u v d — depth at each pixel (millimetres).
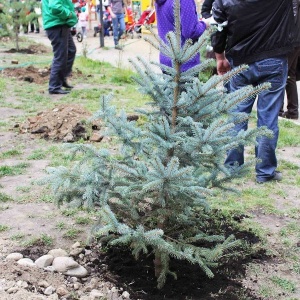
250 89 3551
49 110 7664
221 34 5348
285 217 4754
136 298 3336
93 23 28297
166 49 3373
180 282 3557
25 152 6387
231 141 3543
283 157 6566
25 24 16359
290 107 8734
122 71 11969
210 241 3822
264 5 5035
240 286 3566
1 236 4105
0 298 3045
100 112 3482
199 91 3391
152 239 3080
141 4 23016
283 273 3768
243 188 5426
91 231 3658
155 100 3486
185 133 3324
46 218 4469
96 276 3578
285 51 5191
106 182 3518
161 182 3084
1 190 5113
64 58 9688
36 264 3592
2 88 10148
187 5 5020
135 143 3463
